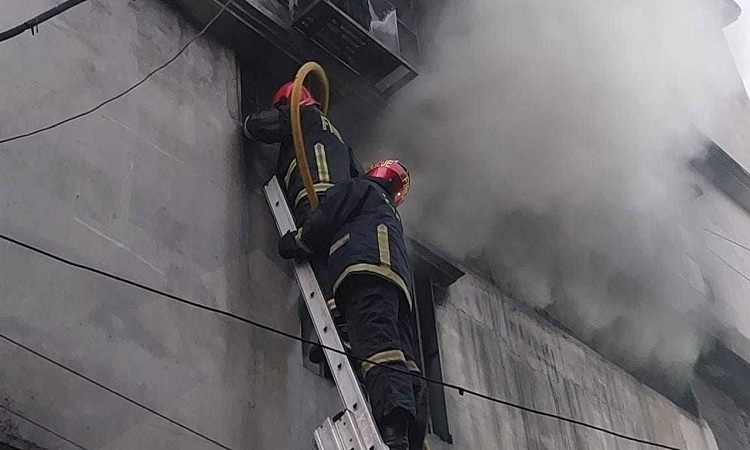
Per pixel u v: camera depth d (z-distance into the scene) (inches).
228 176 282.7
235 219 273.9
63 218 225.9
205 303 246.1
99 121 252.4
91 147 245.0
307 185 271.3
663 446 391.2
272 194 287.3
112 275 226.5
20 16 250.7
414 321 333.4
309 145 286.5
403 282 250.5
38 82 242.8
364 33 341.7
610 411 401.1
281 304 268.4
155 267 239.6
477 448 315.9
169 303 236.5
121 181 246.8
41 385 198.4
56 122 240.4
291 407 249.4
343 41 346.3
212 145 284.8
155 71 282.8
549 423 359.3
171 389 222.7
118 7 285.3
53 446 193.3
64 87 249.0
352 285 249.0
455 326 348.5
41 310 208.1
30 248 207.6
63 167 234.2
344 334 257.9
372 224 256.5
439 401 315.3
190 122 282.7
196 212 262.4
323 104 306.7
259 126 290.8
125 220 240.7
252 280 265.0
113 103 260.4
